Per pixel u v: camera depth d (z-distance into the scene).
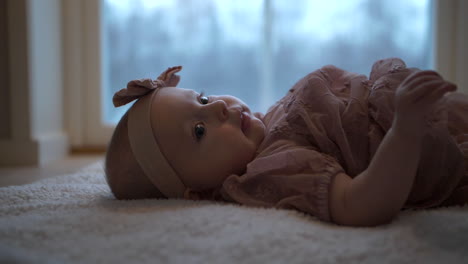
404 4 1.25
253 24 1.31
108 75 1.35
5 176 0.96
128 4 1.32
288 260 0.44
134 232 0.49
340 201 0.51
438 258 0.45
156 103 0.59
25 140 1.12
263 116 0.65
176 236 0.48
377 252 0.45
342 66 1.29
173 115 0.58
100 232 0.50
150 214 0.53
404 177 0.49
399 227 0.49
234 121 0.58
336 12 1.27
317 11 1.28
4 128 1.15
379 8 1.26
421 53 1.26
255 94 1.33
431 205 0.57
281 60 1.31
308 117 0.57
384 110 0.55
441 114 0.56
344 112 0.57
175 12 1.32
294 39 1.30
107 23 1.33
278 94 1.33
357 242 0.47
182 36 1.32
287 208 0.55
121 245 0.46
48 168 1.07
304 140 0.57
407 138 0.49
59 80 1.31
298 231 0.48
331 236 0.48
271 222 0.50
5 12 1.12
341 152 0.56
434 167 0.55
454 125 0.61
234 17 1.31
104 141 1.37
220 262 0.44
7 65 1.14
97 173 0.83
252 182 0.57
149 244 0.46
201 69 1.33
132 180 0.60
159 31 1.33
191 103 0.58
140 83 0.59
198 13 1.31
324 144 0.56
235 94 1.34
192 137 0.57
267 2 1.29
